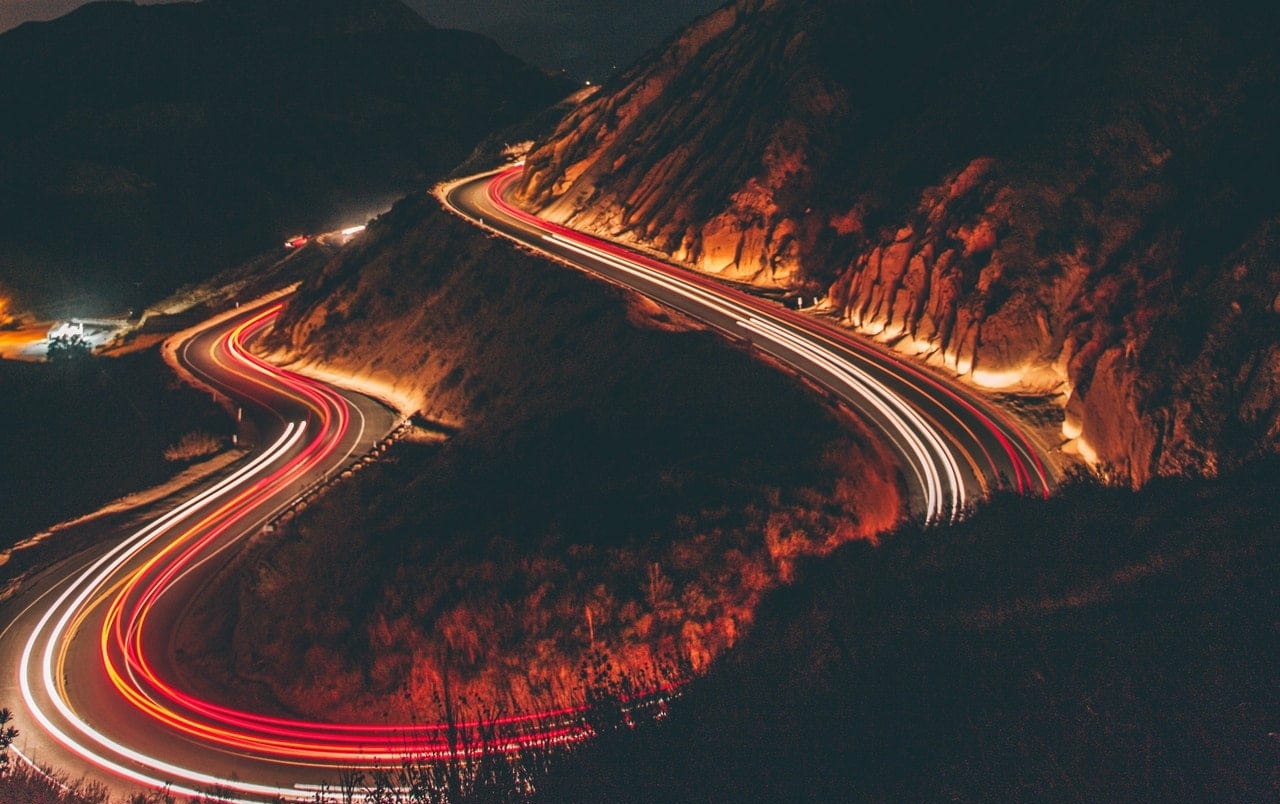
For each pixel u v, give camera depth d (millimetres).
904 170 49562
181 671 30406
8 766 16094
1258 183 32594
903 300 42594
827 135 55781
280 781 22938
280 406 58438
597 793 7133
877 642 9219
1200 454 24625
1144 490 13680
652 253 58125
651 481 29234
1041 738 5781
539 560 26719
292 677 28047
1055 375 36500
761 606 24125
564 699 22062
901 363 40562
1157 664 6246
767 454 30031
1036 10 52656
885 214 48250
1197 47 42312
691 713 8148
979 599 10477
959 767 5836
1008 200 40844
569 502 29562
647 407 36250
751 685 8867
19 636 34438
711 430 32781
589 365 42500
